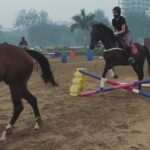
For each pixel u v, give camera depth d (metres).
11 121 8.26
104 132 8.32
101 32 12.69
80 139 7.88
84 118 9.55
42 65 9.20
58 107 10.91
